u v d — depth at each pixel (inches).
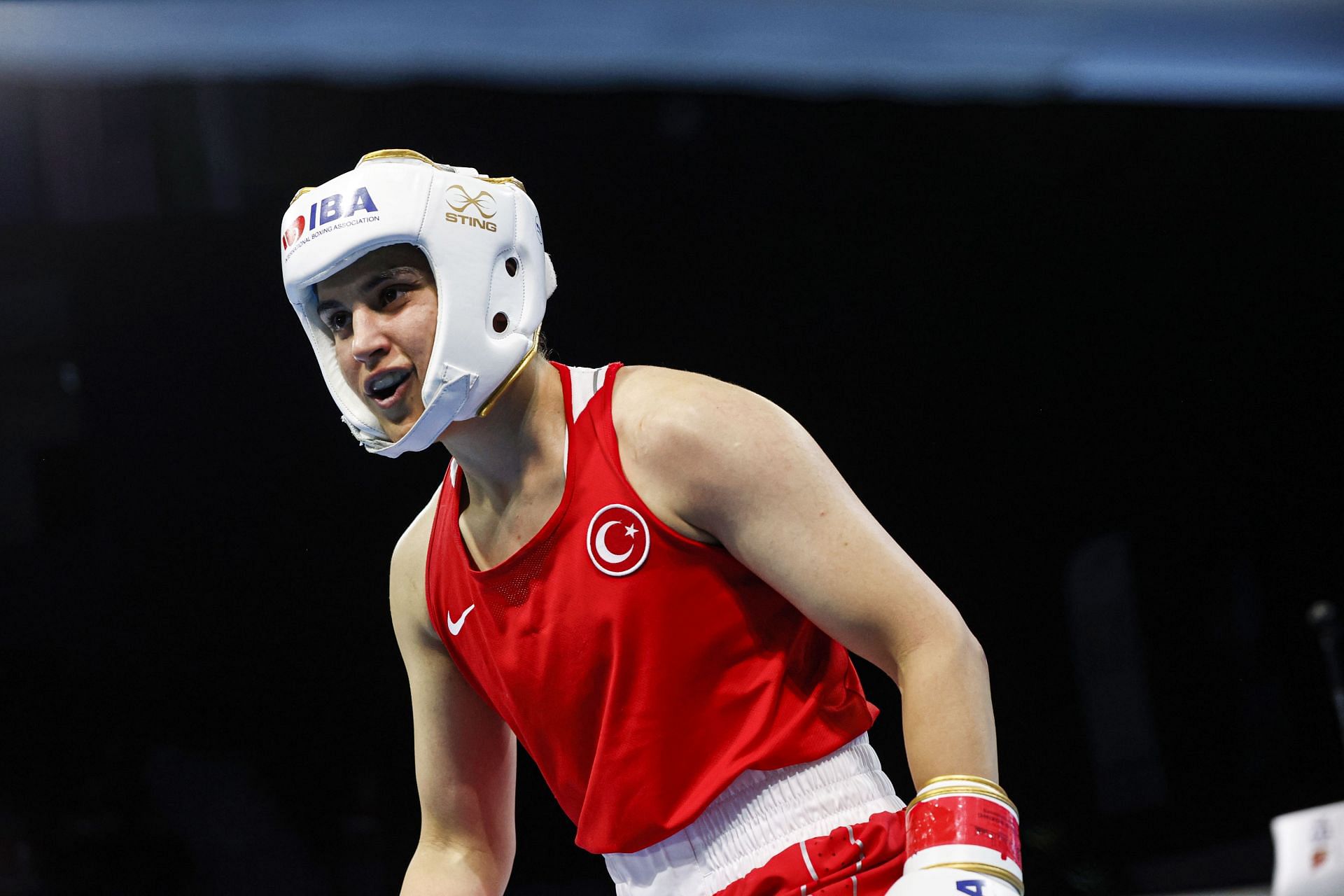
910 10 464.1
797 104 489.7
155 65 442.3
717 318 495.8
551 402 140.0
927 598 127.3
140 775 442.9
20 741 438.6
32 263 446.0
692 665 134.1
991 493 508.1
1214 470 517.0
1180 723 494.6
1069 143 507.5
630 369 142.0
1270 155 517.0
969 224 507.2
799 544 127.7
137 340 451.2
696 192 492.4
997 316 510.9
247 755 450.3
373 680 459.2
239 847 442.3
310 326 144.5
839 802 135.3
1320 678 501.0
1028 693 497.4
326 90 459.2
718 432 129.6
